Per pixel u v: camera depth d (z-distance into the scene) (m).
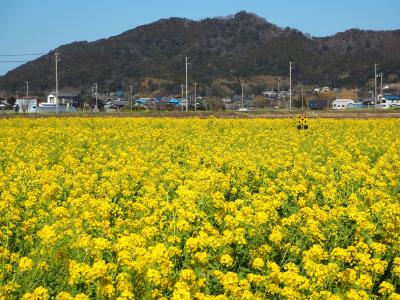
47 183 14.52
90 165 17.95
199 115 58.78
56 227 10.00
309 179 16.81
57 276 8.22
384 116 53.69
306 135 30.62
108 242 8.85
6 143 24.58
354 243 10.13
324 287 7.99
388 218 11.09
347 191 14.73
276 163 18.39
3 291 7.42
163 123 38.59
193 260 8.43
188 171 17.69
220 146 24.38
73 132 29.77
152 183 14.95
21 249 9.59
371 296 7.88
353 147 23.88
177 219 10.95
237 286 7.50
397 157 20.39
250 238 9.89
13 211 10.95
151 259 7.81
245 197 13.70
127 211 11.84
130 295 7.09
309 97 170.12
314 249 8.79
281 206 12.70
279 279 7.82
